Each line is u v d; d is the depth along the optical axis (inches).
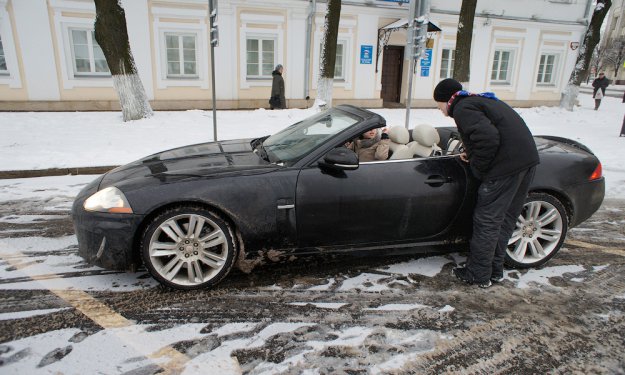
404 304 113.7
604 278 131.6
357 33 553.9
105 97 479.2
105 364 87.1
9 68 443.5
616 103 845.2
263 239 117.0
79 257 134.7
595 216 190.5
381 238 125.3
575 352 96.0
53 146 281.7
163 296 113.7
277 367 88.0
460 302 115.6
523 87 658.8
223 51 502.9
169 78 497.4
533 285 126.3
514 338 100.4
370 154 134.0
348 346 95.5
